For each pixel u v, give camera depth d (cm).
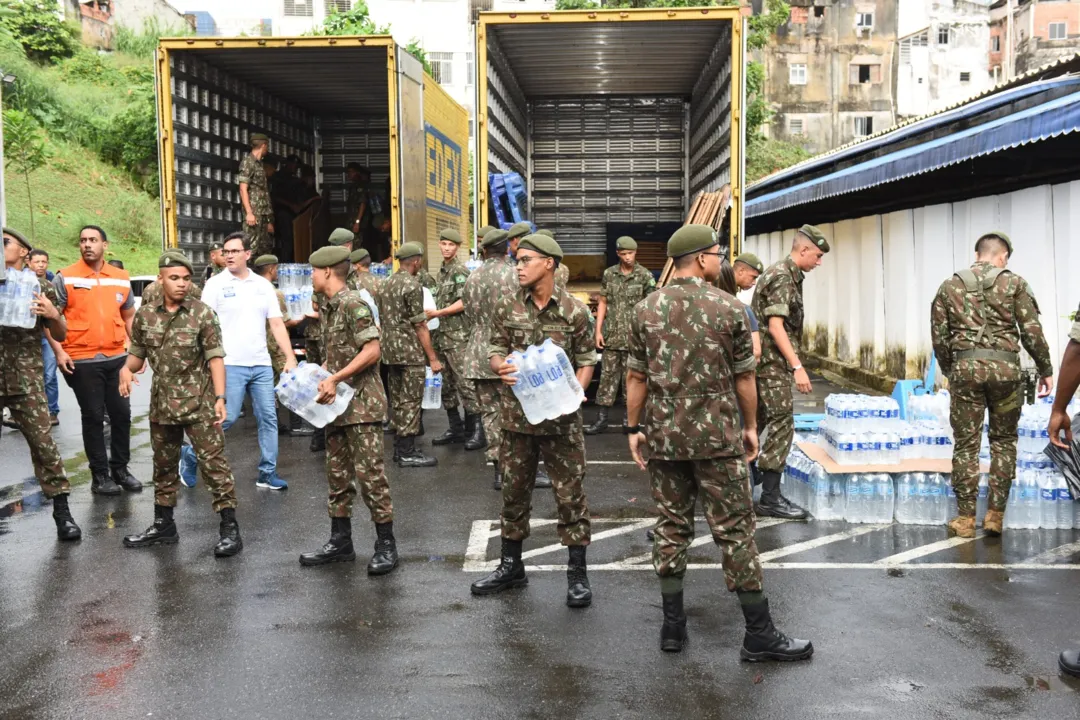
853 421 649
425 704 374
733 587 409
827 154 1421
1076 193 827
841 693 379
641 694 381
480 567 548
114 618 471
